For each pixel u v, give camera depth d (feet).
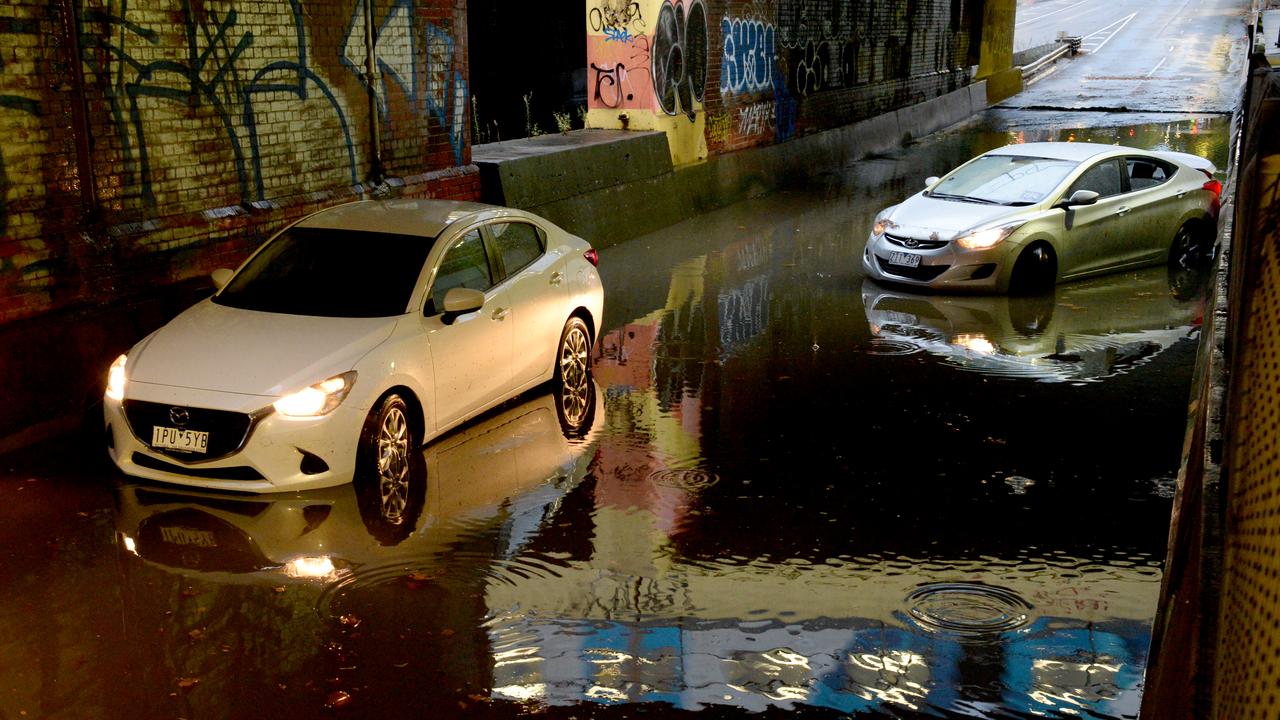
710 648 16.20
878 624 16.94
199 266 30.25
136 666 15.58
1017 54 128.36
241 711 14.52
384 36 37.11
